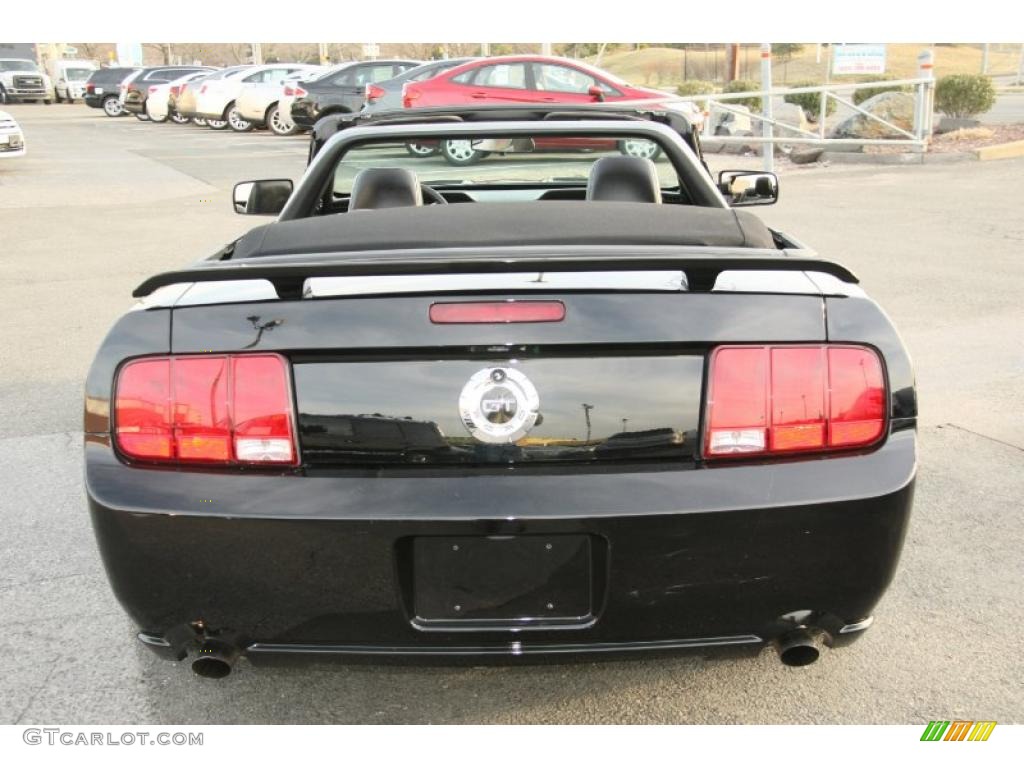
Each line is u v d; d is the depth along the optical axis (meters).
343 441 2.05
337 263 1.96
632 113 3.97
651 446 2.05
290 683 2.70
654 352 2.05
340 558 2.03
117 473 2.10
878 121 15.82
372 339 2.03
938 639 2.83
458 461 2.05
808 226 9.93
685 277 2.10
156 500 2.06
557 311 2.03
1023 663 2.71
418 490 2.01
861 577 2.10
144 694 2.64
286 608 2.08
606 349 2.03
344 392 2.05
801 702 2.57
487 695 2.64
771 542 2.04
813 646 2.15
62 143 23.22
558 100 14.30
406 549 2.04
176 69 33.41
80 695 2.63
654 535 2.00
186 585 2.09
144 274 8.50
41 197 13.62
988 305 6.75
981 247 8.76
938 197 11.77
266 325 2.07
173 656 2.23
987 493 3.83
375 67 20.52
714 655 2.14
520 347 2.02
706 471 2.04
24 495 3.98
